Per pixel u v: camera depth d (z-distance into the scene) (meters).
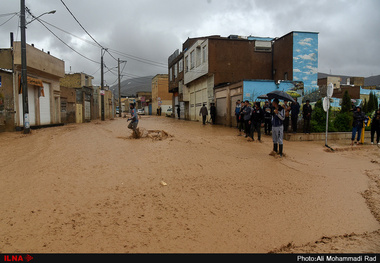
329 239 3.94
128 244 3.54
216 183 6.16
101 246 3.46
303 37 22.64
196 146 11.02
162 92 60.53
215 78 26.02
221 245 3.63
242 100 19.86
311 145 12.56
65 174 6.47
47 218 4.14
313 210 4.93
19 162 7.69
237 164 8.05
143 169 7.16
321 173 7.52
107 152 9.42
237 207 4.89
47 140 12.65
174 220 4.28
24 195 5.04
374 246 3.74
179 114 39.94
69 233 3.74
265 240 3.82
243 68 26.30
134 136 13.86
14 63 17.19
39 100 21.36
